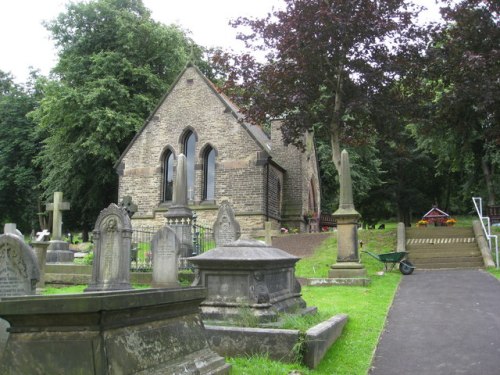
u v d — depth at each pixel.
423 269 17.67
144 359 3.56
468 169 34.88
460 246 19.56
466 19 17.92
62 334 3.30
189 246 16.72
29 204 44.50
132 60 35.00
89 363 3.20
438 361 6.69
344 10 18.48
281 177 30.59
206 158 28.97
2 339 5.45
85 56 34.81
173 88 29.91
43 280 14.72
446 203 52.25
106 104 33.06
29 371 3.27
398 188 48.47
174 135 29.38
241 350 6.24
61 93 32.22
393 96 20.05
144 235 24.34
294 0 19.05
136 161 29.91
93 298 3.26
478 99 17.44
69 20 35.94
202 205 27.78
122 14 35.22
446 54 18.72
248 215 27.00
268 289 7.41
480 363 6.54
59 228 19.92
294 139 21.06
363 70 19.44
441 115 19.78
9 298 3.47
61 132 33.59
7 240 7.18
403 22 19.11
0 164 42.16
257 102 20.27
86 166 35.31
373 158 40.19
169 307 4.10
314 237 22.83
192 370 4.02
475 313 9.52
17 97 43.72
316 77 19.55
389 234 22.23
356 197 41.19
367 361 6.62
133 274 15.07
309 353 6.06
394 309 10.12
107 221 13.43
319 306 9.87
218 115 28.50
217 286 7.30
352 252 15.21
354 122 21.52
